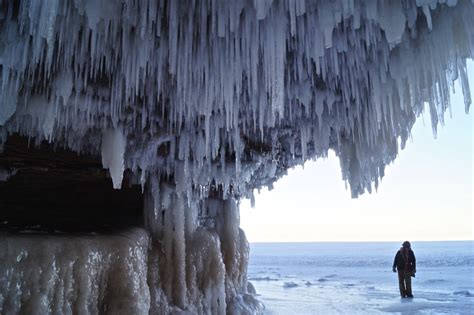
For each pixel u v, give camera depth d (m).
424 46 3.78
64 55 3.44
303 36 3.61
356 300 12.77
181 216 7.26
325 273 27.52
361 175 6.34
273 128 5.84
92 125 4.59
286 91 4.67
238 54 3.52
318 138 5.69
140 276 5.37
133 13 3.12
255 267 36.38
